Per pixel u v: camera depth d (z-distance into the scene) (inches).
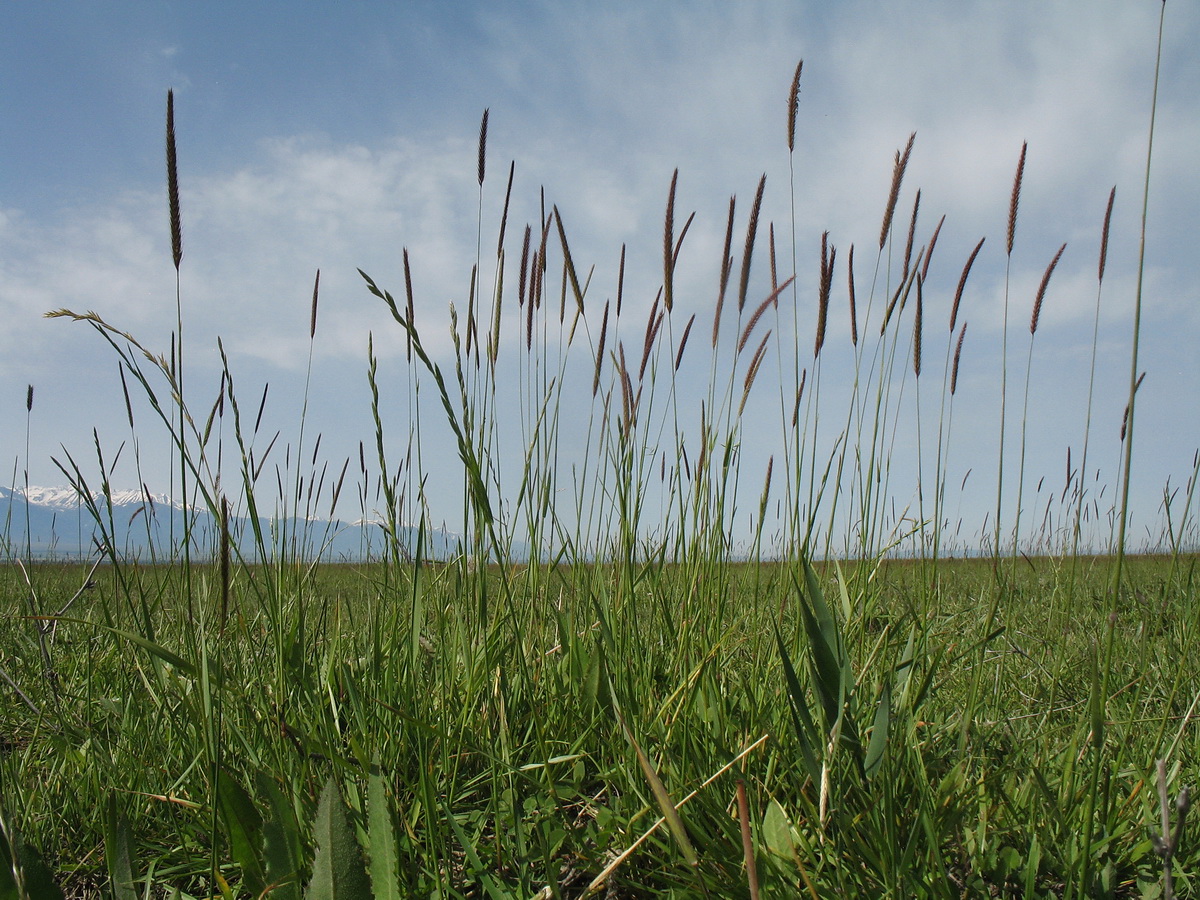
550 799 65.1
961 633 104.2
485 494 66.0
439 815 65.0
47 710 87.4
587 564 99.7
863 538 83.0
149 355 57.5
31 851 45.4
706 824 58.2
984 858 55.5
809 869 53.9
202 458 66.8
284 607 84.0
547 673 87.4
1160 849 35.8
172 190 57.4
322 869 48.1
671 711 73.6
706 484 88.0
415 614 70.6
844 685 54.1
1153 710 91.3
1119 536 43.4
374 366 67.6
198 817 64.6
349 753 67.6
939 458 72.8
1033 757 69.6
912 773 61.0
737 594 97.3
